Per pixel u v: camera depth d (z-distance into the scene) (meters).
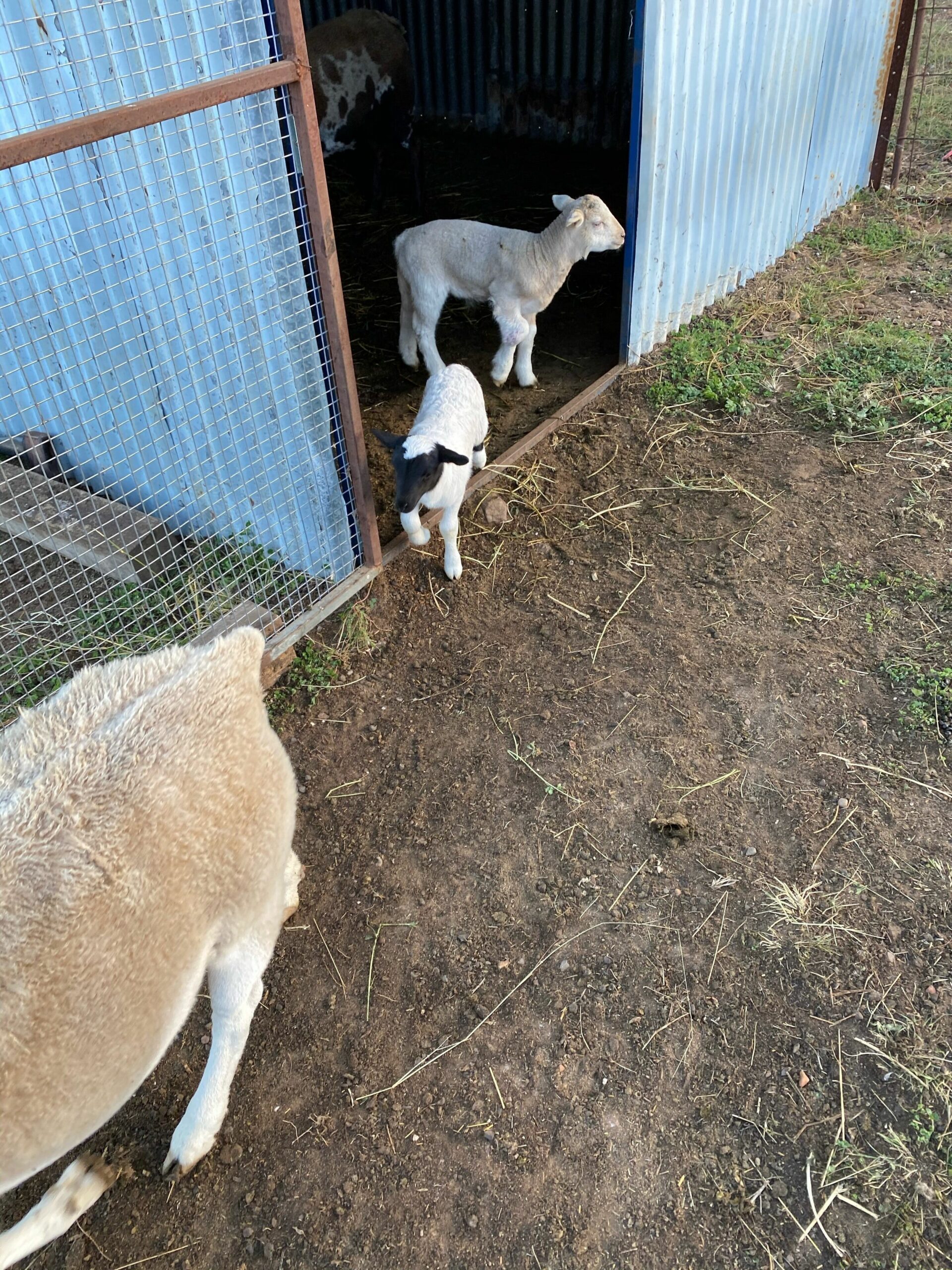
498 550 4.53
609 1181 2.38
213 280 3.68
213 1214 2.41
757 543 4.39
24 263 4.32
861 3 6.49
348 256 7.67
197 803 2.03
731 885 3.00
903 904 2.87
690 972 2.79
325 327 3.64
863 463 4.83
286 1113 2.59
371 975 2.89
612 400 5.57
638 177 5.12
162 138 3.38
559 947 2.89
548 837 3.21
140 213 3.68
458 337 6.54
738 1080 2.54
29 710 2.13
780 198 6.68
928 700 3.51
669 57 4.92
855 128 7.32
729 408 5.29
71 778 1.91
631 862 3.11
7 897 1.74
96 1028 1.80
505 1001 2.78
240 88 2.90
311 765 3.58
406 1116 2.55
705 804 3.26
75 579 4.48
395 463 3.88
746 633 3.92
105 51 3.32
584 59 9.01
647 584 4.25
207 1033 2.79
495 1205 2.36
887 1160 2.33
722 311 6.37
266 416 3.99
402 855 3.22
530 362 5.80
